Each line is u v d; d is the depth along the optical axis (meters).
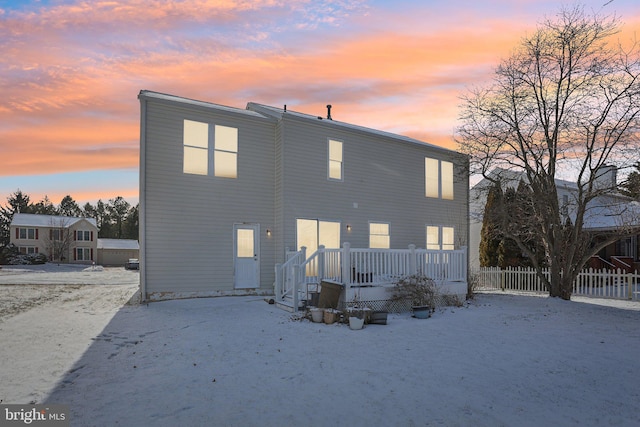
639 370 5.48
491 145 14.00
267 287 13.52
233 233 13.09
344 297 9.84
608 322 9.26
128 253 55.28
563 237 13.73
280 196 13.54
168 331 7.84
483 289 17.73
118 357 6.04
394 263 10.77
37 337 7.32
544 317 9.88
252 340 7.11
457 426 3.69
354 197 15.12
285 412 4.00
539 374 5.27
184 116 12.51
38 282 20.23
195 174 12.59
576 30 12.66
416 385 4.80
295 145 13.80
